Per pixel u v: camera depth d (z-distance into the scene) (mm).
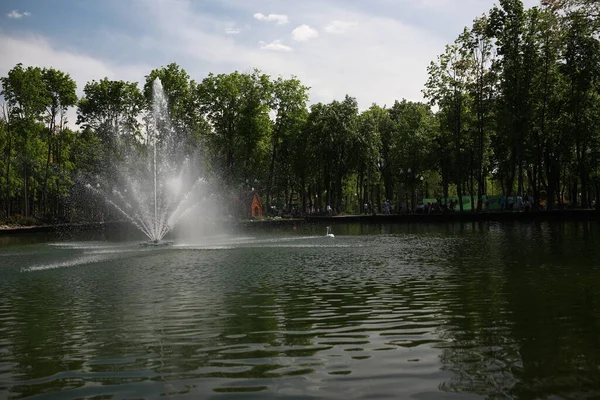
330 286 12773
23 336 8484
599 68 40344
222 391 5590
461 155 61719
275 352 7066
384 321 8773
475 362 6359
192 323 9047
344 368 6281
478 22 49000
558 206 49188
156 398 5453
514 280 12711
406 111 72312
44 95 62562
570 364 6180
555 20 34438
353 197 109000
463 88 51562
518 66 46125
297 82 69312
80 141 67812
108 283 14562
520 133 46375
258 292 12188
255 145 64625
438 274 14281
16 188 65625
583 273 13516
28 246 31672
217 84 64625
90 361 6906
